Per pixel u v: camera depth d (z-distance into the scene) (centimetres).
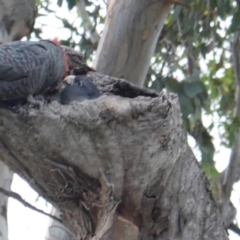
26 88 747
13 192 810
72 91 820
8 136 748
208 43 1439
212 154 1355
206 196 805
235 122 1351
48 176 775
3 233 1005
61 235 1002
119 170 751
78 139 739
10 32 1057
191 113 1239
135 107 732
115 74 1113
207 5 1306
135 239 784
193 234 792
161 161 745
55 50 803
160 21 1128
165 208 779
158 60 1428
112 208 757
